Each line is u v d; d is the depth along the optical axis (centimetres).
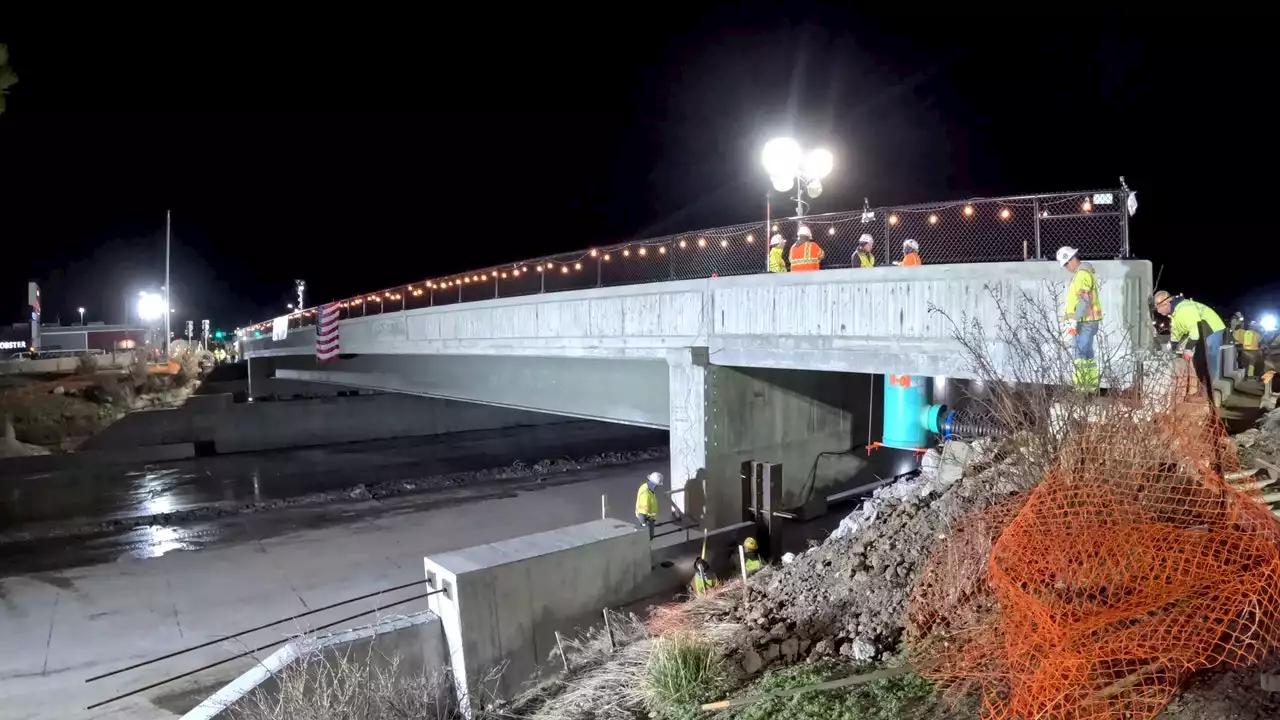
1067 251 812
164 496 2789
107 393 4006
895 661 580
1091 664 445
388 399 4003
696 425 1390
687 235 1772
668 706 618
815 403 1606
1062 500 526
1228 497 534
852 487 1703
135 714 1169
